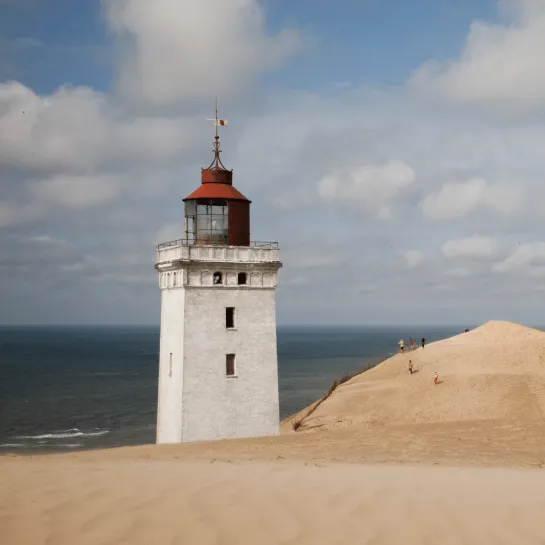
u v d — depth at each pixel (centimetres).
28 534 989
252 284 4300
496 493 1390
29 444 7331
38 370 16538
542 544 1062
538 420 3900
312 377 14100
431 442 3103
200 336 4159
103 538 984
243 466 1772
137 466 1705
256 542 1000
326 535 1052
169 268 4350
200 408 4128
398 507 1227
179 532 1020
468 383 5659
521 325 8556
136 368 17225
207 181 4506
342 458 2503
